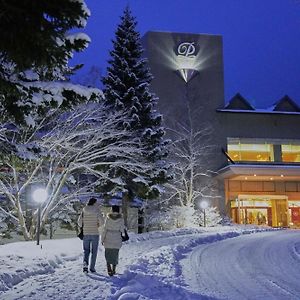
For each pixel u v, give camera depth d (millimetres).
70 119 19953
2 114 7426
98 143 21625
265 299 8164
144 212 31016
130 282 8852
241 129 44062
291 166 39188
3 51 5898
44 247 14219
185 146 39812
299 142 45000
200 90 43906
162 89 43031
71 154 21578
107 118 22047
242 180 42781
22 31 5551
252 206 42188
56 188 20719
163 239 20516
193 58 44219
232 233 24391
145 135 26266
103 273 9883
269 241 19641
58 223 27609
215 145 42938
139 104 26531
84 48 6340
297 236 22578
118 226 9797
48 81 6977
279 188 43406
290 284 9711
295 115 45312
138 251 14898
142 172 24797
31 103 6773
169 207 34562
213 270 11492
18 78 6703
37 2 5477
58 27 5910
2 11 5355
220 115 43844
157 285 8625
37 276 9656
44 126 19797
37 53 5859
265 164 39688
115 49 28531
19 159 10742
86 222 10156
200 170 40812
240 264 12633
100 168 24625
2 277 8547
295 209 43250
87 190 26141
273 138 44594
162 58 43781
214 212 36281
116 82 26766
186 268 11719
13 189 21375
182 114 42594
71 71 14406
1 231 24719
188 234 24781
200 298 7770
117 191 25922
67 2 5684
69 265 11547
